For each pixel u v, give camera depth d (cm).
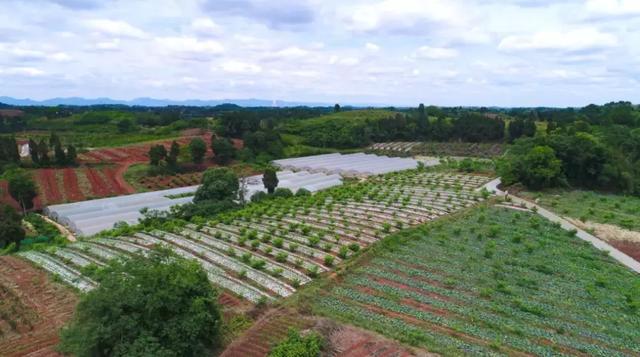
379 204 6675
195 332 2430
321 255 4509
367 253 4512
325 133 15025
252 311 3247
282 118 18725
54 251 4697
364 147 14975
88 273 3972
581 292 3634
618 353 2752
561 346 2827
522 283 3778
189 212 6275
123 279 2461
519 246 4738
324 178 9756
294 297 3512
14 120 16438
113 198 7869
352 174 10362
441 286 3778
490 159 11638
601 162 7688
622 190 7625
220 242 4994
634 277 3938
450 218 5834
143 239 5141
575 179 7969
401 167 10969
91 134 14325
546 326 3092
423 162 11488
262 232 5331
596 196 7125
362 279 3928
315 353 2553
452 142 14450
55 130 15200
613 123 12000
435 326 3077
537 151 7562
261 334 2911
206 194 6912
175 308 2447
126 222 6122
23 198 7000
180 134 14138
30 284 3825
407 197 7006
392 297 3556
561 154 7788
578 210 6153
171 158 10119
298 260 4297
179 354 2400
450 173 9462
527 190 7506
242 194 7175
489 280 3878
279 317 3148
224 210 6475
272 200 7081
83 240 5319
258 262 4150
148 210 6706
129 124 15850
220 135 13788
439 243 4841
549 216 5916
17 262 4394
